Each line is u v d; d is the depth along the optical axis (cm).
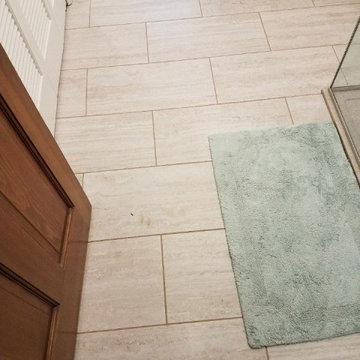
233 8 182
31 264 71
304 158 132
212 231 119
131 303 107
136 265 113
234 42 169
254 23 175
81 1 188
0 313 59
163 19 179
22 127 70
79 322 104
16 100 69
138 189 128
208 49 167
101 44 171
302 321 101
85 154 137
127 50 168
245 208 122
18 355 64
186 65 162
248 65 160
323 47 165
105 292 109
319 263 110
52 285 82
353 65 142
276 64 160
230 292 108
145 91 154
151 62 163
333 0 182
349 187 125
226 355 98
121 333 102
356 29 133
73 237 99
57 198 90
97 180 131
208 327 102
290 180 127
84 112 149
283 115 145
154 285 109
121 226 120
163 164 134
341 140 136
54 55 153
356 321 101
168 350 99
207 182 129
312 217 119
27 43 123
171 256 114
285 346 99
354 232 115
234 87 154
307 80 154
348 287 106
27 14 127
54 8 161
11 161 66
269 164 131
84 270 112
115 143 140
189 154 136
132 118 146
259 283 108
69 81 158
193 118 145
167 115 147
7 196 63
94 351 100
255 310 104
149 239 118
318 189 125
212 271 111
